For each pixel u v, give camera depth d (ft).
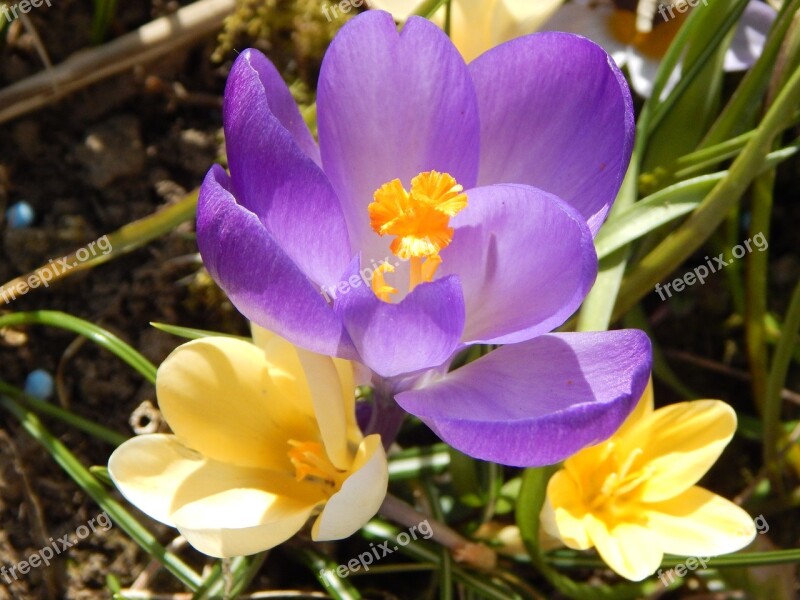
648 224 0.97
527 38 0.84
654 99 1.01
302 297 0.77
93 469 0.95
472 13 0.99
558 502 0.90
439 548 0.96
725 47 1.03
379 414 0.90
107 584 1.01
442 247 0.82
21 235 1.07
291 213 0.79
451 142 0.86
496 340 0.82
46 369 1.06
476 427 0.78
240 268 0.77
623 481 0.92
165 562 0.94
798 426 1.05
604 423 0.78
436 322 0.77
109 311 1.06
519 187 0.80
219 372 0.86
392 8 1.01
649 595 0.99
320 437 0.89
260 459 0.87
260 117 0.78
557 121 0.85
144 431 1.04
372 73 0.84
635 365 0.81
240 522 0.84
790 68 1.00
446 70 0.84
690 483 0.92
